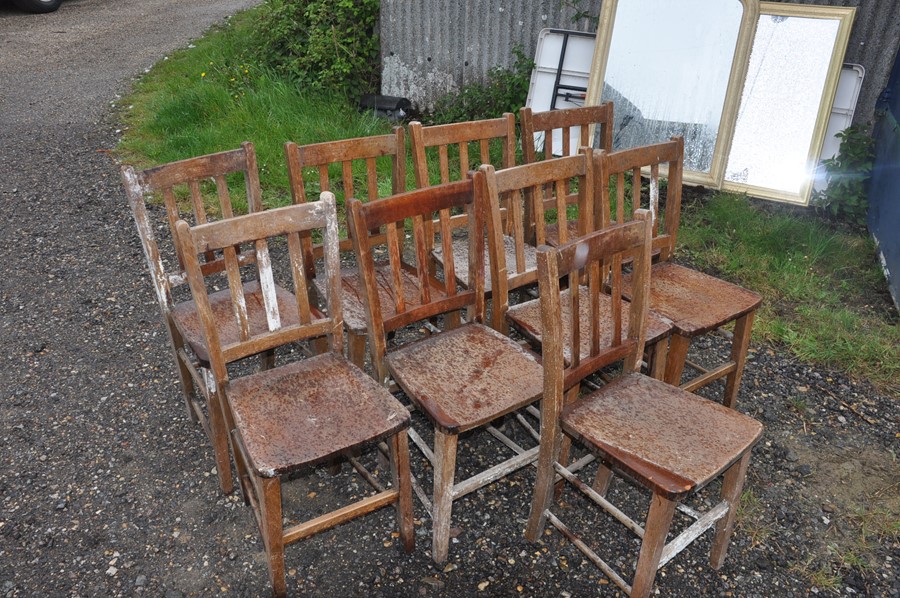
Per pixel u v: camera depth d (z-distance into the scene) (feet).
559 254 6.16
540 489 7.36
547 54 18.02
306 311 7.33
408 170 16.69
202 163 8.29
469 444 9.25
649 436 6.61
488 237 8.09
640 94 15.98
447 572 7.41
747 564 7.60
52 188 16.30
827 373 10.68
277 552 6.70
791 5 14.60
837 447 9.27
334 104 19.74
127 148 18.44
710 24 14.92
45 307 11.96
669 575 7.44
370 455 9.11
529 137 10.27
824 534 7.98
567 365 7.50
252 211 8.83
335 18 20.72
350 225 7.17
